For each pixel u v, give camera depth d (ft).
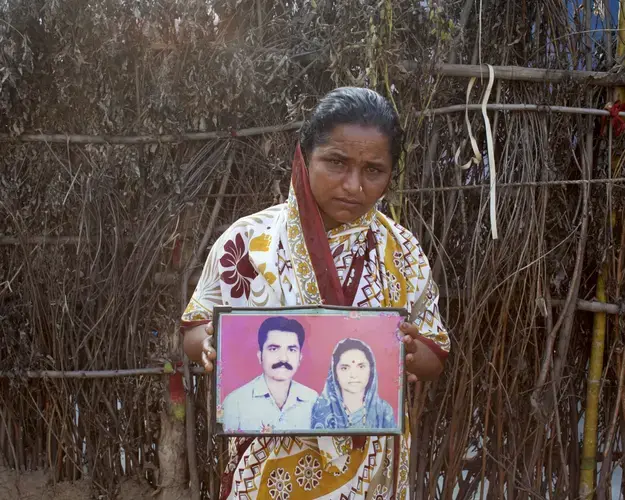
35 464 7.82
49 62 7.06
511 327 7.10
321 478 3.73
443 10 6.46
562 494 7.30
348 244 3.72
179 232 7.23
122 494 7.53
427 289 4.02
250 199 7.23
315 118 3.43
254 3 7.02
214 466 7.46
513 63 7.07
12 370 7.38
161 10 6.73
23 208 7.30
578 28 7.02
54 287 7.30
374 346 3.48
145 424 7.60
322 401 3.47
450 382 7.02
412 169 6.92
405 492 3.95
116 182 7.18
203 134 7.07
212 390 3.46
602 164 7.07
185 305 7.18
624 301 6.95
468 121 6.82
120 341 7.40
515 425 7.20
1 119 7.16
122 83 7.14
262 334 3.45
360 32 6.47
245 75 6.78
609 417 7.38
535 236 6.91
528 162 6.85
